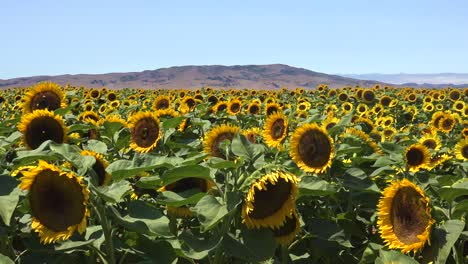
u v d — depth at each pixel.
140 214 1.80
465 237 1.88
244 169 2.00
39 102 4.10
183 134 4.09
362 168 3.24
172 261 1.91
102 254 1.86
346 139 3.37
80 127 3.44
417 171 2.96
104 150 2.44
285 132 3.33
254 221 1.81
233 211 1.77
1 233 1.85
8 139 2.65
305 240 2.50
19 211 1.97
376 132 5.15
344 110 9.70
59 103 4.17
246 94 15.59
